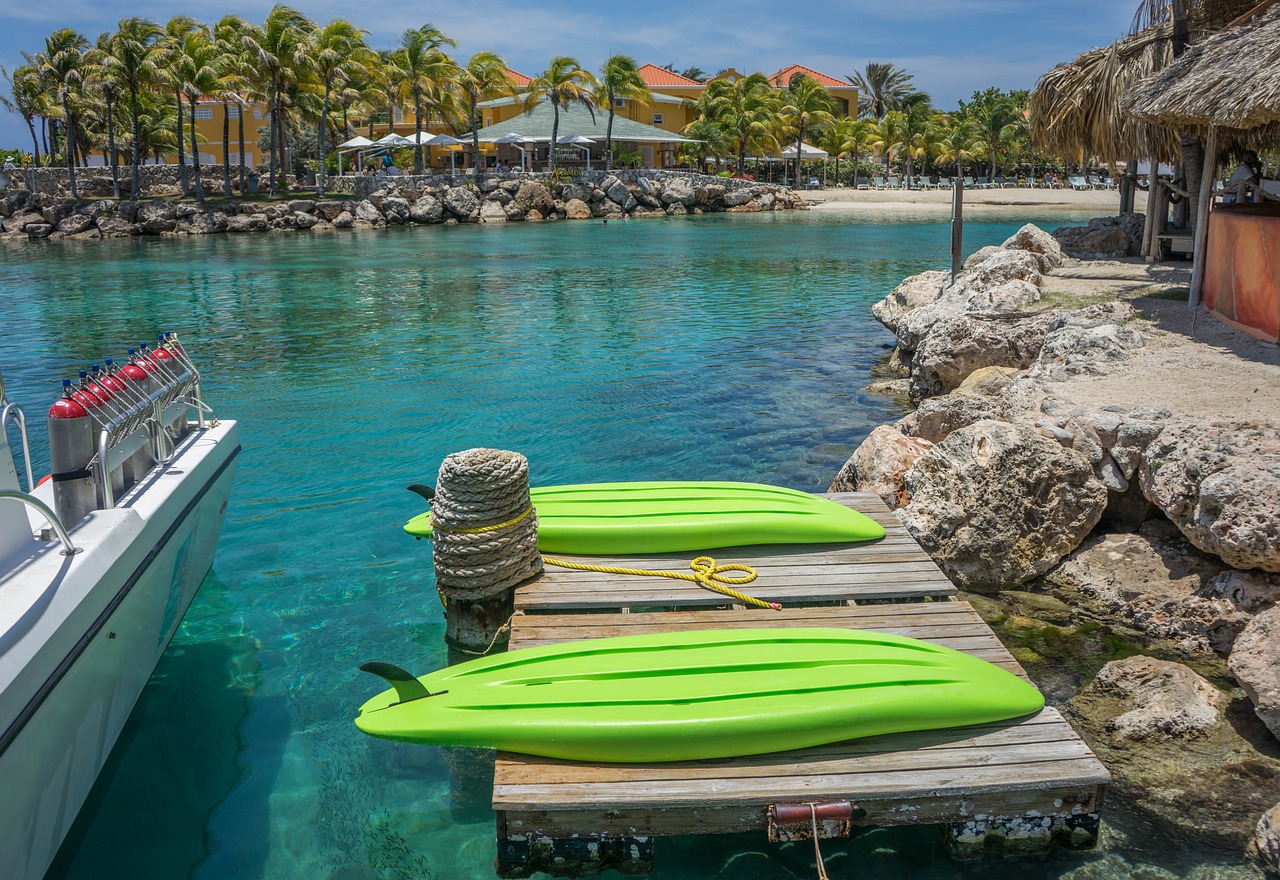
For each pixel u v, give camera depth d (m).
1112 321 10.47
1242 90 8.82
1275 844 4.23
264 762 5.18
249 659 6.19
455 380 13.67
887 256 31.25
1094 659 6.04
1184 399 7.62
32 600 4.16
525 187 54.50
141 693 5.68
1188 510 6.41
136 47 48.72
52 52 52.38
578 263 30.08
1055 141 15.84
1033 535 6.98
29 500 4.29
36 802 4.00
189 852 4.49
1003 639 6.31
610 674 4.84
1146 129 14.42
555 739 4.42
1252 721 5.23
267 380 13.75
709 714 4.43
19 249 39.44
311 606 6.89
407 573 7.43
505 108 73.56
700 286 24.19
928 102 92.19
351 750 5.29
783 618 5.74
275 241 41.81
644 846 4.32
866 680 4.72
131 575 5.05
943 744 4.54
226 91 51.47
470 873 4.39
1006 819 4.39
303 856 4.48
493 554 6.00
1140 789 4.79
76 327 18.73
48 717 4.05
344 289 24.33
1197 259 10.95
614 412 11.83
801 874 4.44
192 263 31.78
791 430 11.00
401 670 4.68
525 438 10.74
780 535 6.73
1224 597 6.10
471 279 26.17
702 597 5.95
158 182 56.28
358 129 79.19
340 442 10.67
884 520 7.21
